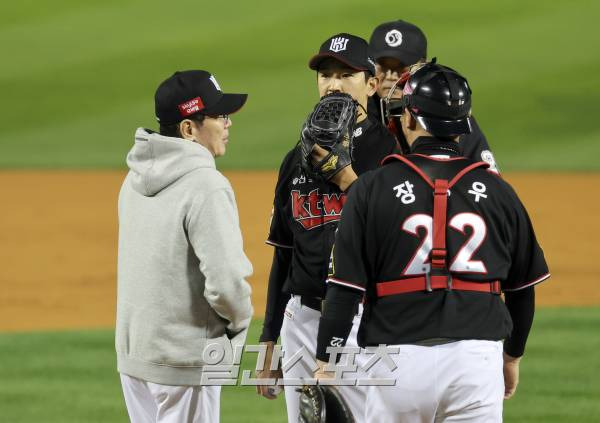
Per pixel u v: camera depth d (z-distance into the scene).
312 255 15.70
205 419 14.68
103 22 110.62
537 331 32.31
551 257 46.81
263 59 98.12
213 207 13.96
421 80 12.97
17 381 27.03
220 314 14.23
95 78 93.56
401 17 109.94
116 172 71.06
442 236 12.32
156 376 14.34
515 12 111.38
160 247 14.23
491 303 12.46
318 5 115.06
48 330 34.34
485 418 12.40
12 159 74.12
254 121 82.19
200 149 14.41
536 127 81.19
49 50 101.62
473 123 16.22
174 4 116.88
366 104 16.64
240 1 117.56
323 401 12.63
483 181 12.70
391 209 12.48
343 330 12.76
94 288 41.75
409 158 12.84
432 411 12.47
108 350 30.75
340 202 15.53
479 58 97.50
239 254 14.00
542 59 97.06
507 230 12.69
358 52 16.08
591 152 74.94
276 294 16.81
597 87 89.75
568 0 114.81
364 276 12.64
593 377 26.94
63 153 75.75
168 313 14.25
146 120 83.00
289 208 16.08
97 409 24.56
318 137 14.70
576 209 58.34
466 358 12.19
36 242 50.72
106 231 53.53
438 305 12.27
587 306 36.94
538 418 23.58
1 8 114.88
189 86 14.72
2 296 40.12
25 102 87.56
